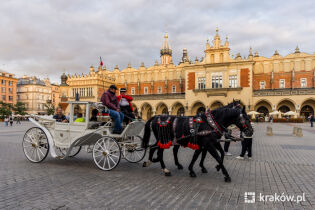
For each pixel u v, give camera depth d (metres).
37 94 102.44
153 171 8.02
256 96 46.09
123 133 8.30
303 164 9.34
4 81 89.88
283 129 28.39
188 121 7.25
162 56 88.00
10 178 6.99
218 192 5.88
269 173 7.88
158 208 4.84
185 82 51.72
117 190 5.96
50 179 6.92
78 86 60.25
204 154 7.89
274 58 48.88
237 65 46.91
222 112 7.14
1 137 18.86
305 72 46.28
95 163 8.57
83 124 8.53
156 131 7.74
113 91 8.70
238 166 8.97
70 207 4.88
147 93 59.97
